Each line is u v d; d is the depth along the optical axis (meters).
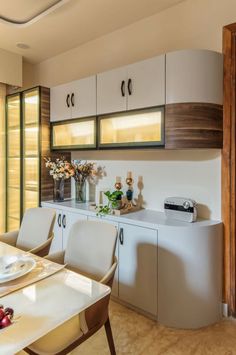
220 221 2.33
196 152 2.48
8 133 3.91
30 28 3.04
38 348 1.33
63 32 3.13
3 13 2.73
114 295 2.56
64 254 2.02
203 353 1.89
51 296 1.30
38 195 3.37
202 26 2.42
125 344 1.97
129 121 2.57
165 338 2.04
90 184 3.40
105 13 2.72
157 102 2.30
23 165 3.61
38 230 2.35
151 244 2.26
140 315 2.35
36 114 3.38
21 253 1.88
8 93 3.97
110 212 2.64
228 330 2.15
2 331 1.04
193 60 2.15
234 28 2.21
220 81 2.25
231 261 2.30
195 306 2.16
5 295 1.30
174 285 2.16
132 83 2.47
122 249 2.47
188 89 2.16
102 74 2.74
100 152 3.28
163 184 2.71
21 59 3.85
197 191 2.48
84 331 1.44
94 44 3.32
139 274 2.35
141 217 2.47
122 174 3.06
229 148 2.27
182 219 2.34
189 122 2.16
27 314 1.15
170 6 2.60
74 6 2.60
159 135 2.32
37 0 2.52
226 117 2.27
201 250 2.16
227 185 2.29
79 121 3.01
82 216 2.85
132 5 2.58
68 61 3.65
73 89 3.06
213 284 2.23
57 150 3.31
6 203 3.98
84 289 1.37
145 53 2.83
